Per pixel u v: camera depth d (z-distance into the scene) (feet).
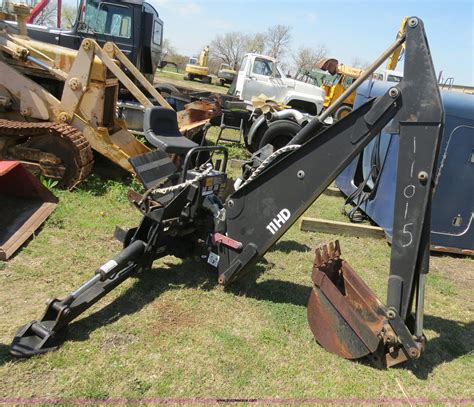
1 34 19.26
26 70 21.08
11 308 10.53
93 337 9.88
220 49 199.52
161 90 34.19
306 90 49.11
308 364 10.16
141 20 32.22
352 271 11.22
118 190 18.89
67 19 41.27
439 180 18.02
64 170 17.85
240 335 10.82
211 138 36.14
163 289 12.20
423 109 9.67
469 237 18.72
